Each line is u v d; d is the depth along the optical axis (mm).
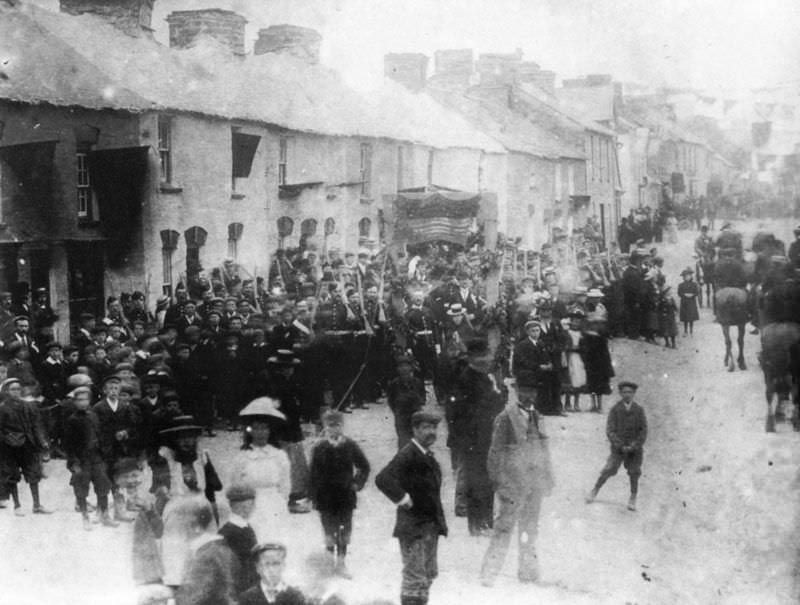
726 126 41719
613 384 16016
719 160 41531
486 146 28953
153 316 16172
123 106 17547
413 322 14477
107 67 18672
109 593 7441
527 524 7973
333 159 23219
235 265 19281
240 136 20609
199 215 19484
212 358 12242
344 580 7430
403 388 9734
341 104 24188
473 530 8984
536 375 13367
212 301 14164
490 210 25938
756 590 8180
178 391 11969
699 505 9969
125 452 9172
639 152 40375
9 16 17656
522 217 30750
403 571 7000
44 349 12359
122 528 9148
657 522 9453
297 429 10531
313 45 24703
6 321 13508
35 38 17562
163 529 6305
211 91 20422
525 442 8016
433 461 7117
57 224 16688
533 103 34781
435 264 20750
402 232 23547
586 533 9117
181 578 6066
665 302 20031
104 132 17734
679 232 36688
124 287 17953
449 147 27984
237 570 5887
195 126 19438
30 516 9664
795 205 38750
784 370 12812
